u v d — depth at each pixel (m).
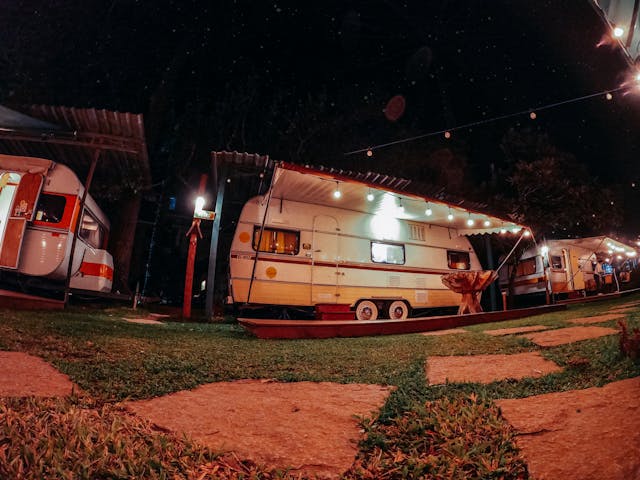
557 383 3.36
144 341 5.38
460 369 4.11
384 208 11.45
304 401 3.21
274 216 10.48
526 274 16.64
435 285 12.34
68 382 3.17
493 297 13.97
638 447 2.12
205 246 18.56
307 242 10.70
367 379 3.84
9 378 3.02
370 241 11.61
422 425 2.67
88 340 4.92
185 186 17.41
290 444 2.50
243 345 5.79
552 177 14.66
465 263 13.23
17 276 8.70
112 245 12.86
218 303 14.52
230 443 2.47
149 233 19.38
